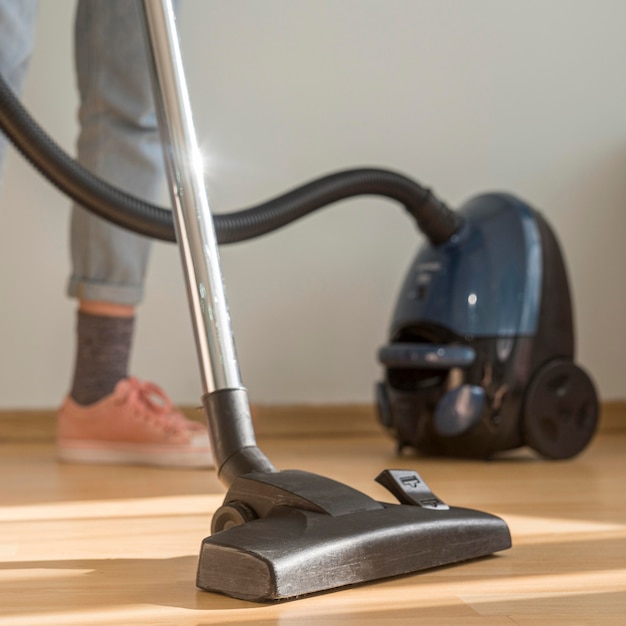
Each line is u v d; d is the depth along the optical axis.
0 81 0.93
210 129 1.86
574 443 1.42
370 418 1.91
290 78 1.89
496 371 1.38
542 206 2.01
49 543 0.74
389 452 1.56
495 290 1.40
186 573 0.62
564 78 2.02
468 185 1.98
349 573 0.55
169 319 1.83
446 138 1.97
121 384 1.41
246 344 1.86
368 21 1.92
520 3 2.00
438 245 1.47
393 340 1.48
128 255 1.41
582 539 0.73
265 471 0.62
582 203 2.02
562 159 2.02
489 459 1.42
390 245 1.93
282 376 1.88
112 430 1.40
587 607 0.51
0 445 1.71
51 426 1.77
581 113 2.02
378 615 0.50
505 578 0.58
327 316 1.90
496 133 1.99
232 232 1.13
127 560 0.67
